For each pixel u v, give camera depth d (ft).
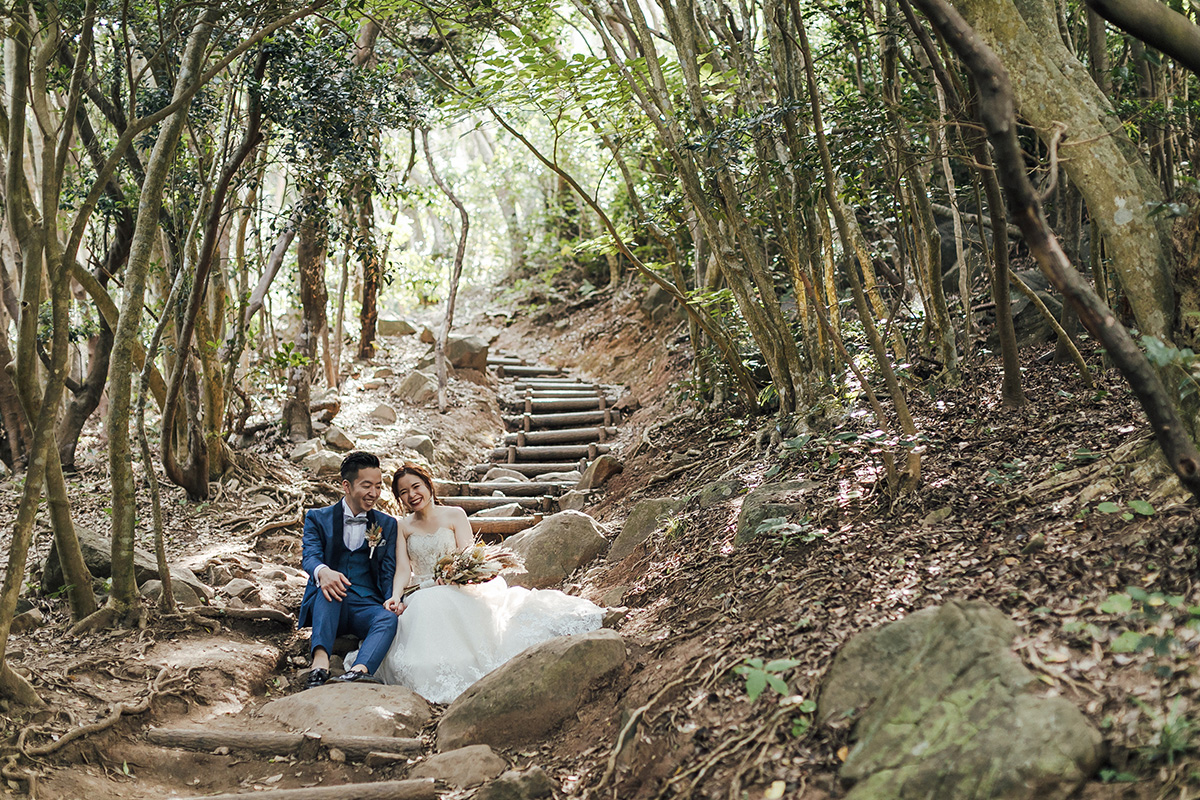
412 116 20.61
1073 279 6.39
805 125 15.34
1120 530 8.81
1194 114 13.52
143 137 19.90
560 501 22.12
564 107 17.22
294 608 15.79
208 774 10.08
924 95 14.61
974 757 6.51
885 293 22.71
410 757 10.24
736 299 18.22
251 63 18.38
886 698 7.54
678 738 8.54
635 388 32.35
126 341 13.67
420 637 12.59
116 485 13.65
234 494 21.42
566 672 10.34
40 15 13.96
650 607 12.76
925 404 15.75
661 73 16.96
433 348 38.01
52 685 11.02
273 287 31.48
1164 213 8.93
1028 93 9.32
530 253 45.85
